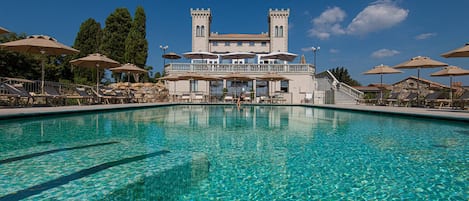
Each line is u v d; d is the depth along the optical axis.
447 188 3.03
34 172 3.33
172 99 25.36
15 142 5.26
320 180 3.32
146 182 3.12
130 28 34.47
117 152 4.45
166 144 5.37
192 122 9.48
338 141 5.80
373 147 5.17
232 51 49.50
